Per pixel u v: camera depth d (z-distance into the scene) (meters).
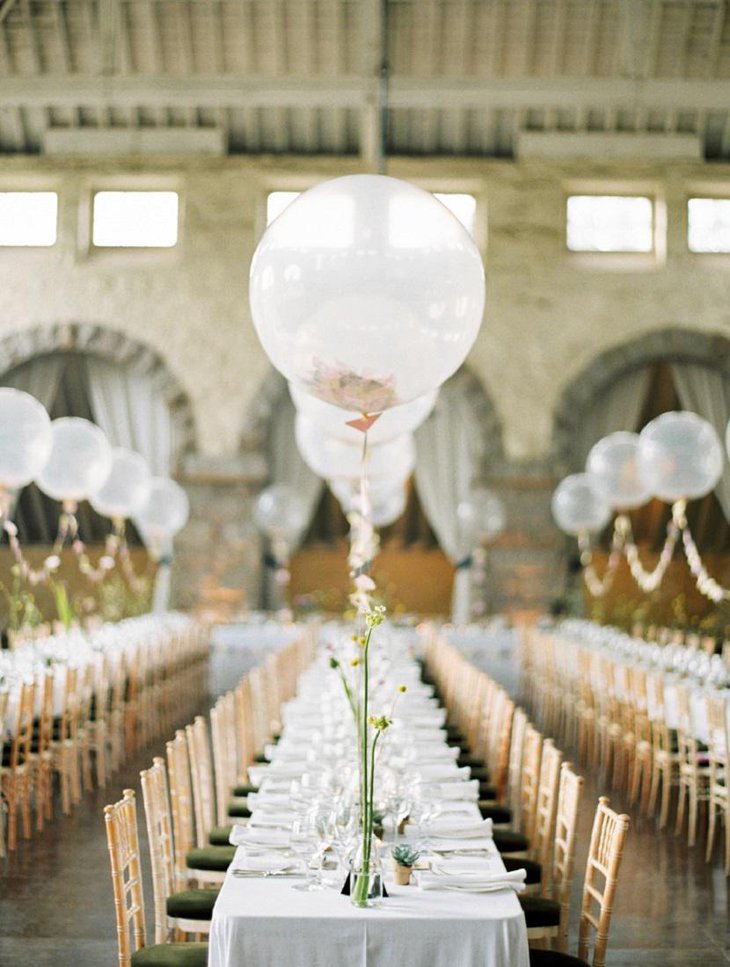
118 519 13.25
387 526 18.81
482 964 3.64
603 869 4.26
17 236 16.39
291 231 4.28
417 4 14.31
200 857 5.01
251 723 7.51
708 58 14.81
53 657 9.57
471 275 4.36
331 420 6.84
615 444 13.01
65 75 14.04
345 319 4.27
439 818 4.80
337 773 4.93
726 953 5.40
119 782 9.02
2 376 16.34
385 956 3.63
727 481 16.45
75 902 5.97
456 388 16.14
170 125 16.28
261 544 16.14
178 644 12.26
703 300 16.20
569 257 16.33
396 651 10.52
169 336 16.20
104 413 16.44
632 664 10.63
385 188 4.27
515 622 15.27
